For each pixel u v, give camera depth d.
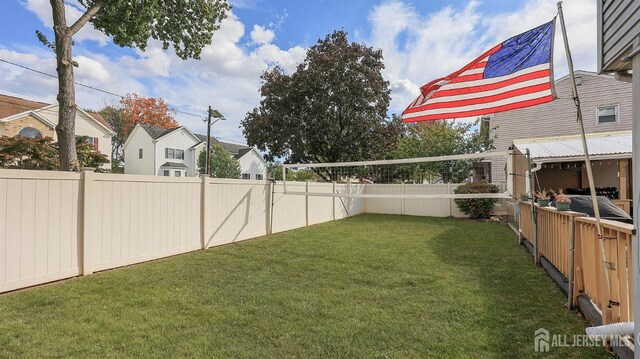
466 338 2.68
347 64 17.28
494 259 5.51
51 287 4.04
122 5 6.66
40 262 4.12
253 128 18.00
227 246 6.89
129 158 30.14
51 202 4.25
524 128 15.53
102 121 23.20
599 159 9.59
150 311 3.31
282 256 5.90
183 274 4.71
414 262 5.34
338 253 6.11
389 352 2.48
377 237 7.96
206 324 3.01
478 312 3.22
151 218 5.64
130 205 5.30
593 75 13.77
